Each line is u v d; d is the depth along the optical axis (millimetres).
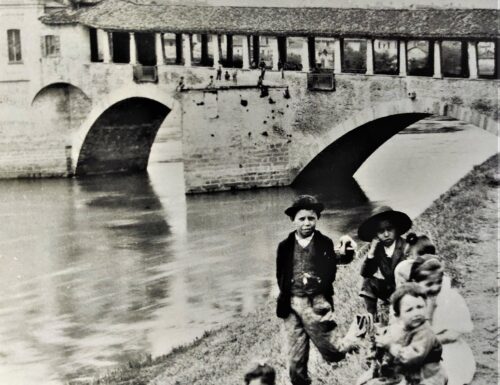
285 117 38094
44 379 22141
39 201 43000
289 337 16281
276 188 38469
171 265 31359
